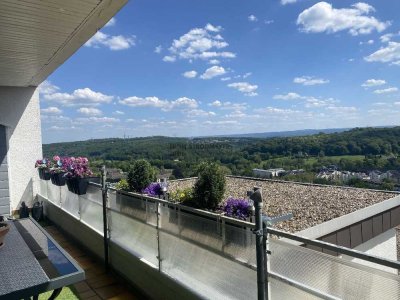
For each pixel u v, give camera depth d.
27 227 2.90
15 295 1.58
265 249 2.01
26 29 3.67
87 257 4.86
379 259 1.41
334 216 4.07
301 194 5.79
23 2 2.97
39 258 2.05
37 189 8.10
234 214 2.46
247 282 2.21
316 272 1.74
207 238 2.55
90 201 4.92
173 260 2.98
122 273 3.95
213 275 2.51
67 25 3.57
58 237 6.01
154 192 3.51
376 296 1.47
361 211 4.42
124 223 3.88
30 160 8.05
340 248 1.59
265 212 4.34
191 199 2.83
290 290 1.88
